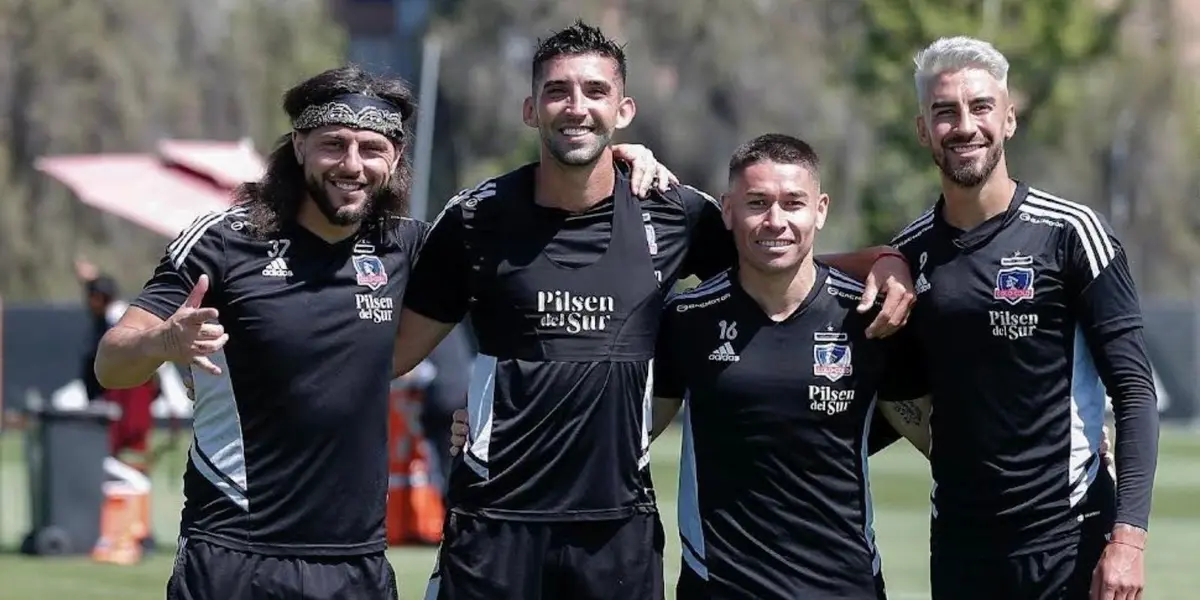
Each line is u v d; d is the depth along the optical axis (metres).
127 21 101.44
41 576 38.41
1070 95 103.94
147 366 18.20
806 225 19.08
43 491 42.50
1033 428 18.95
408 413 44.00
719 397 19.36
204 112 104.06
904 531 48.22
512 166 124.88
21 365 84.31
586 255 19.34
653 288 19.48
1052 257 18.91
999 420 19.00
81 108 98.44
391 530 43.72
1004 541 19.06
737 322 19.42
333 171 18.47
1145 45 122.38
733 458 19.36
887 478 65.62
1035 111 103.75
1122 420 18.73
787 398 19.23
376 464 19.00
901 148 103.56
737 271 19.67
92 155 98.62
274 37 110.31
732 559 19.34
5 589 36.28
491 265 19.39
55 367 84.31
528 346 19.27
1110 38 106.00
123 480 42.47
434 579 19.73
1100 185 122.69
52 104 98.00
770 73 115.56
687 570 19.67
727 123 116.62
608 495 19.19
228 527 18.59
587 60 18.94
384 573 19.12
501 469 19.22
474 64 126.12
